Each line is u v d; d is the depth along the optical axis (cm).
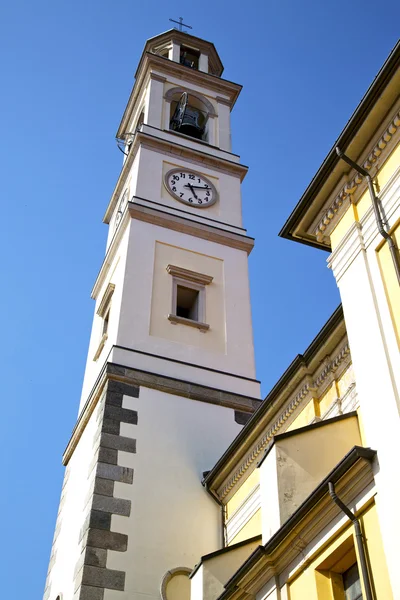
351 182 1278
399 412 1026
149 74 3161
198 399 2112
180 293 2453
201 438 2028
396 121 1182
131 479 1859
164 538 1791
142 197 2608
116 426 1952
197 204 2688
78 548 1773
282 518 1182
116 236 2630
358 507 1028
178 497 1881
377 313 1142
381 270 1173
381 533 969
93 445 1964
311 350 1520
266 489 1249
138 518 1797
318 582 1071
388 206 1185
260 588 1203
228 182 2850
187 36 3556
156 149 2814
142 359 2145
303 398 1580
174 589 1719
